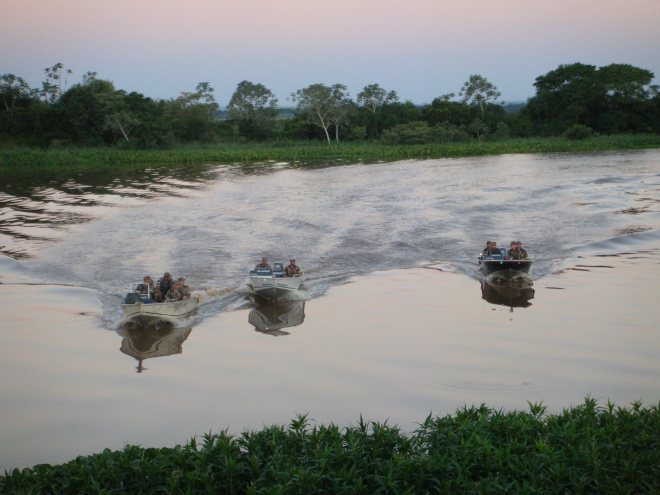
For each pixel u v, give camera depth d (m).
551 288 20.94
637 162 62.88
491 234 29.48
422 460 8.93
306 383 13.27
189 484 8.61
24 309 19.12
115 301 19.89
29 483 8.70
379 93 111.62
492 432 10.04
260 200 39.66
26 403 12.59
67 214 34.81
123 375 13.99
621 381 13.04
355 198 40.22
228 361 14.73
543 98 107.12
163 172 59.56
